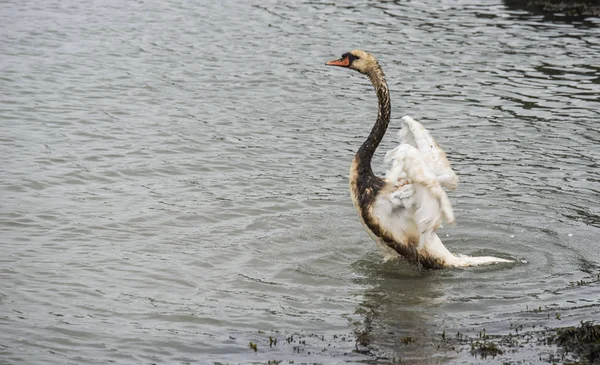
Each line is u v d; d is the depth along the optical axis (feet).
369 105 71.10
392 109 69.62
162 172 56.03
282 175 56.29
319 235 47.21
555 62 81.71
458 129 65.57
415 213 42.01
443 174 42.75
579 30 92.48
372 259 44.47
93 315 37.52
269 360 33.71
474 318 37.52
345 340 35.47
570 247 45.78
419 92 73.51
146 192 52.60
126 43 85.20
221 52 83.41
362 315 37.93
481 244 46.55
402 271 43.01
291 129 65.16
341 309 38.58
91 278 41.09
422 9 100.89
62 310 37.83
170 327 36.63
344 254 44.98
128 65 78.54
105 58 80.23
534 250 45.55
